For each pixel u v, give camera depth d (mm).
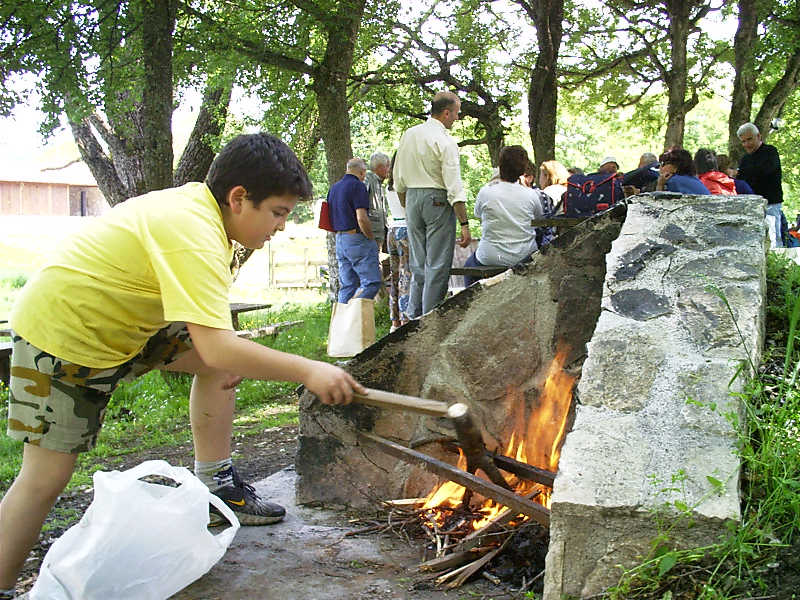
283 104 12883
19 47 8883
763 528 2070
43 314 2539
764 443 2268
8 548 2637
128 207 2590
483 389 3553
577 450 2277
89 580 2496
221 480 3365
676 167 6281
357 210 8172
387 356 3551
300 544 3166
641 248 3164
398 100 16359
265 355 2344
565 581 2141
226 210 2582
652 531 2072
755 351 2615
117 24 9039
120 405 7301
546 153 13531
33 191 40406
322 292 19328
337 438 3564
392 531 3268
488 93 16562
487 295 3523
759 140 9445
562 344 3484
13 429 2629
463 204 6246
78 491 4504
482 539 2949
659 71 18766
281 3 11203
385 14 12727
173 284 2334
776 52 14688
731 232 3207
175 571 2629
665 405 2383
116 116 10719
